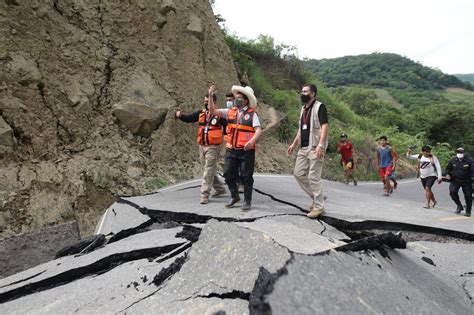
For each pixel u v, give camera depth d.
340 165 17.38
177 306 2.83
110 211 6.74
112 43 11.13
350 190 10.97
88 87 10.04
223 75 14.00
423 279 3.61
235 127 5.76
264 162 13.91
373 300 2.64
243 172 5.78
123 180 9.05
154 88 11.30
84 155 9.10
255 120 5.71
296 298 2.29
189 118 6.84
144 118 10.36
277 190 8.32
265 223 4.55
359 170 18.11
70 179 8.27
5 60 8.62
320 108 5.39
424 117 34.56
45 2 9.80
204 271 3.07
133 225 5.71
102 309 3.05
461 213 7.69
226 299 2.73
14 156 8.08
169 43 12.39
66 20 10.29
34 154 8.42
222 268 2.98
